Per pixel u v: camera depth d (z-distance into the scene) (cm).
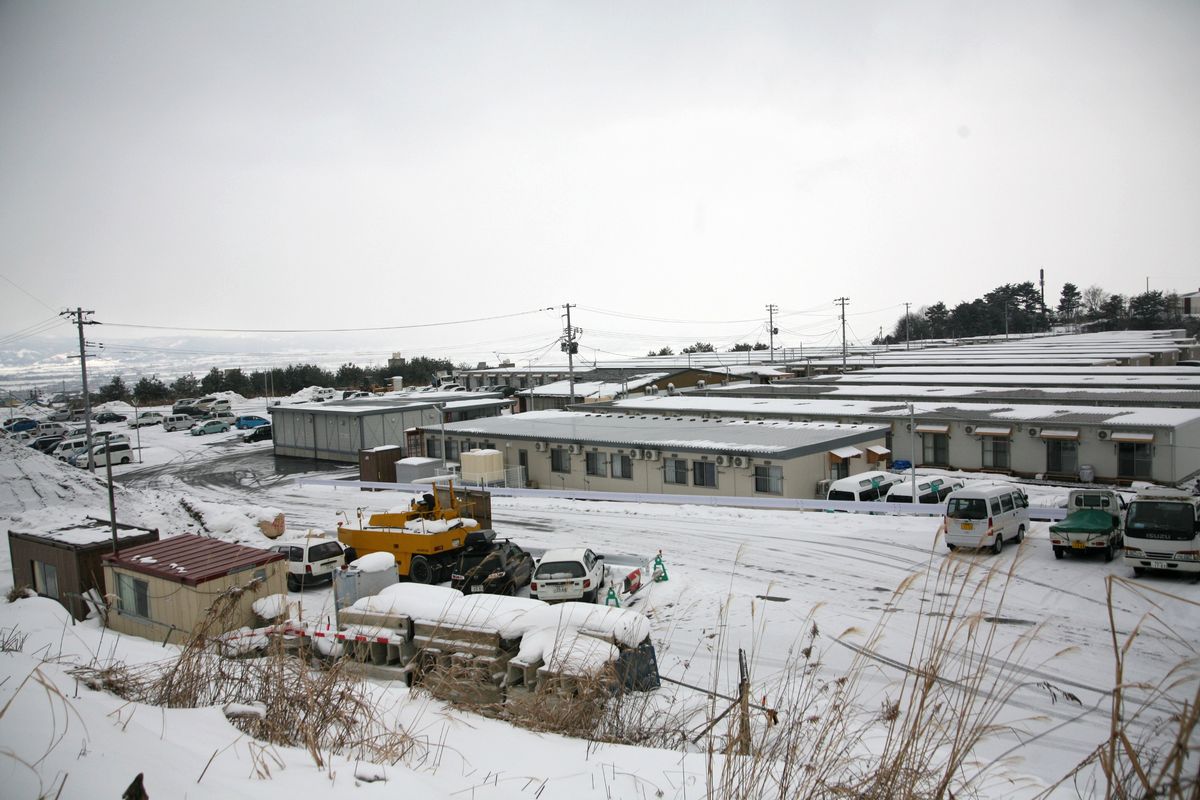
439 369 10456
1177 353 6644
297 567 1850
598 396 5412
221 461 4791
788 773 461
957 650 1221
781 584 1702
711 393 4972
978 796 537
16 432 6181
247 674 661
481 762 539
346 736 550
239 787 401
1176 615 1354
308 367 9894
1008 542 1961
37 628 1080
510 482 3431
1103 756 341
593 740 626
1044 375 4712
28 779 351
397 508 2938
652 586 1734
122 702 546
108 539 1585
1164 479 2811
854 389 4528
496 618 902
